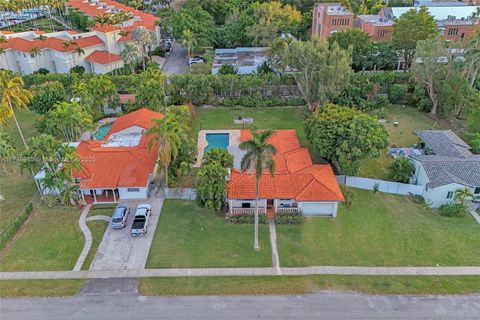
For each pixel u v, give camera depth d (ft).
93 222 151.02
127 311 112.98
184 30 324.39
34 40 315.99
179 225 148.77
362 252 135.44
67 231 146.30
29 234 144.77
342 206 159.02
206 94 253.65
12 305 115.24
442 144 185.88
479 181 157.69
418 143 201.67
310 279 124.16
